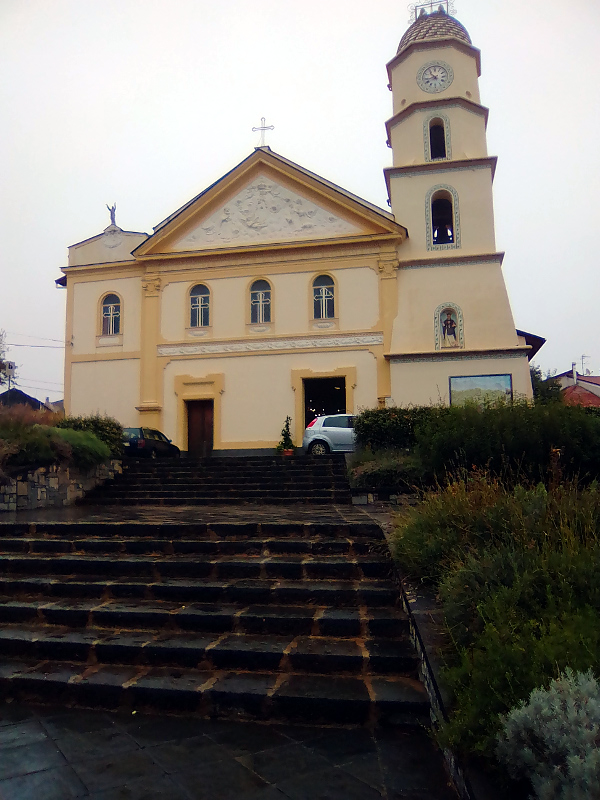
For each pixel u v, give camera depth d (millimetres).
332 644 5137
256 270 23422
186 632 5586
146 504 13453
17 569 7164
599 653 3127
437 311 22047
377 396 21891
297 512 10586
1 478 11289
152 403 23219
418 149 23500
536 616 3754
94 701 4688
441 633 4469
